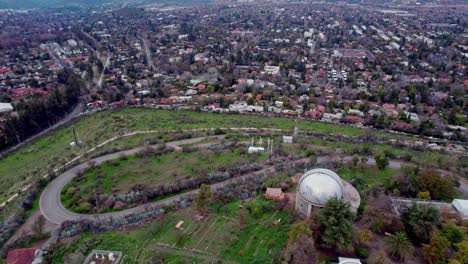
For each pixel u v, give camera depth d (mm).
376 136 127188
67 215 79125
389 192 82062
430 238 60656
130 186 90688
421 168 92562
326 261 58531
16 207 81562
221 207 77062
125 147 118062
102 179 95000
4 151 125688
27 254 63812
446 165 99688
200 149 114812
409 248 58125
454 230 60344
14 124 133625
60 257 64125
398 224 65812
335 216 61312
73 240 68312
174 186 87125
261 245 64562
